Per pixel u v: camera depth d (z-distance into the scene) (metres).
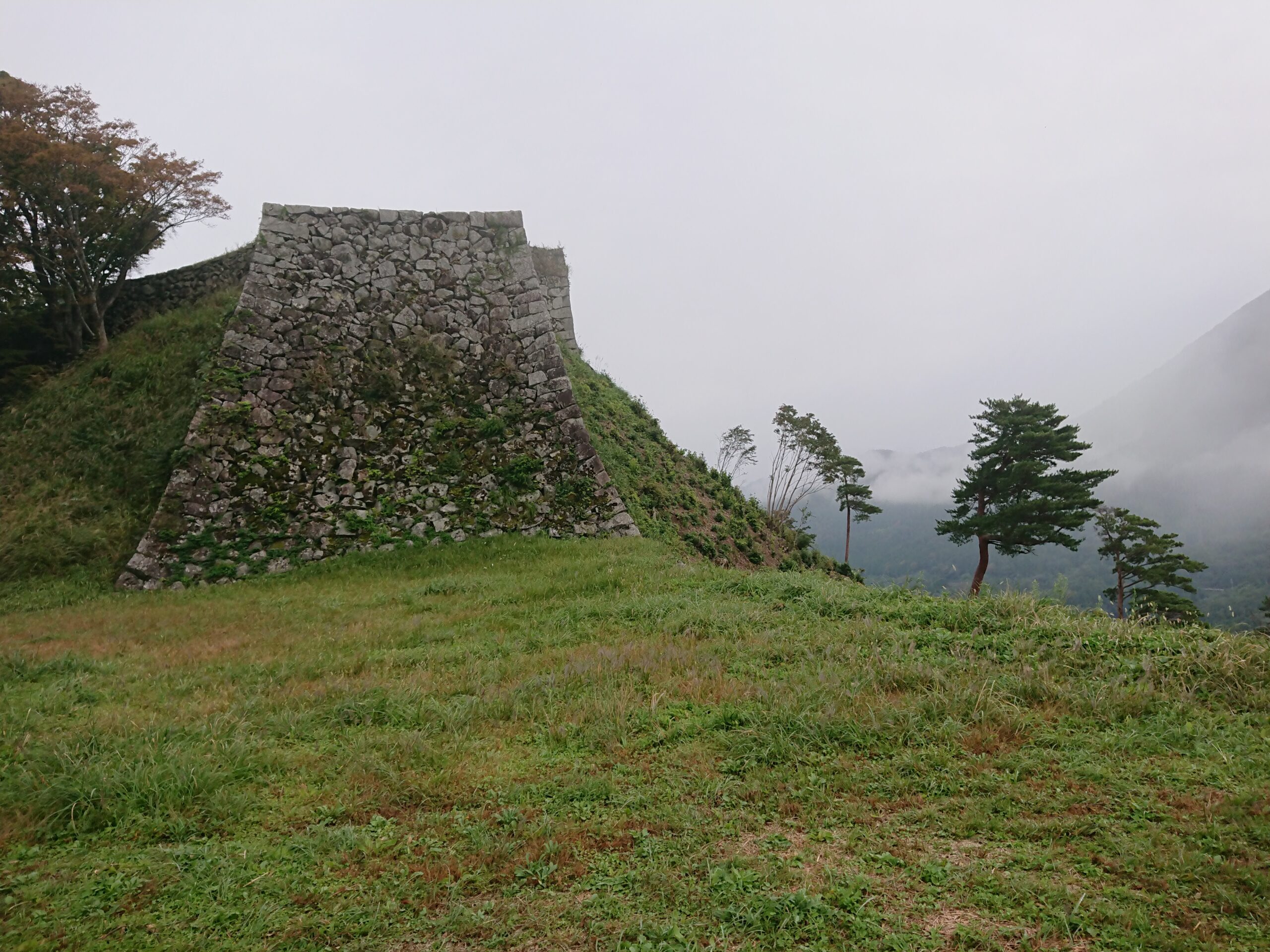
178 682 8.79
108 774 5.71
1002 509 33.56
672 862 4.46
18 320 23.23
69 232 21.78
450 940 3.80
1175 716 6.21
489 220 23.47
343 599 14.27
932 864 4.27
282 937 3.85
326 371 19.97
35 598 15.30
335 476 18.91
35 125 21.36
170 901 4.21
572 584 14.14
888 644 8.70
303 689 8.35
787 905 3.88
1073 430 33.47
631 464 23.00
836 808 5.04
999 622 9.04
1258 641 7.43
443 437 20.30
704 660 8.54
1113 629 8.25
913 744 5.99
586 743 6.47
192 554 16.95
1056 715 6.45
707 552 21.27
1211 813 4.60
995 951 3.50
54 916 4.06
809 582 12.56
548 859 4.55
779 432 45.59
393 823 5.14
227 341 19.47
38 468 19.30
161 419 19.84
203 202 24.16
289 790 5.77
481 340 22.06
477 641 10.58
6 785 5.60
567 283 32.56
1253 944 3.45
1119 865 4.15
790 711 6.58
